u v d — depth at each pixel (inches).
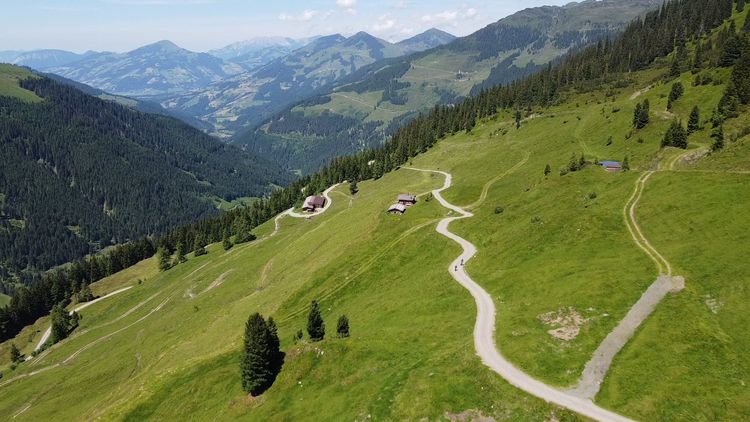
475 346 2472.9
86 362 6082.7
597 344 2268.7
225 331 4672.7
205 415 2987.2
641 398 1923.0
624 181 4089.6
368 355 2800.2
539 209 4288.9
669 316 2331.4
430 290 3560.5
